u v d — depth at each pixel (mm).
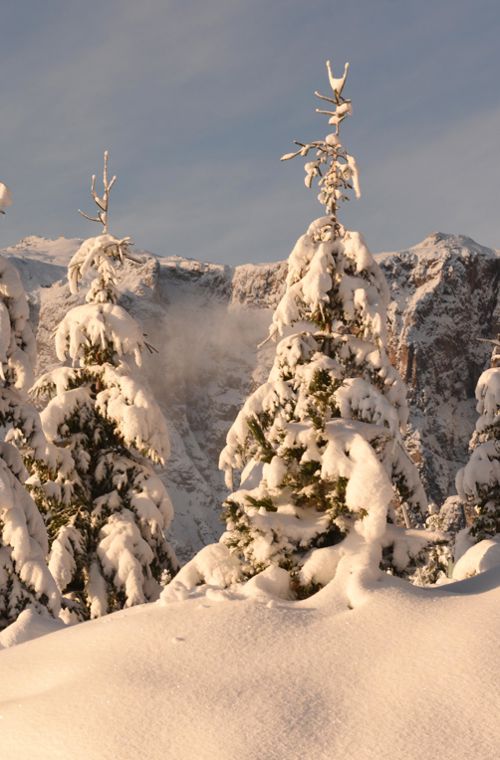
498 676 6516
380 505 11039
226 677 7051
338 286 15930
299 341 15258
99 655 7750
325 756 5891
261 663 7285
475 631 7258
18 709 6891
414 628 7629
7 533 17391
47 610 17203
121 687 6941
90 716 6539
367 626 7820
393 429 12758
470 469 22953
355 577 8797
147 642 7848
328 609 8438
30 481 21562
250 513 11875
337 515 11547
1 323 17562
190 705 6590
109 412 21938
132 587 21000
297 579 10961
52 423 21797
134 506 22125
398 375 15648
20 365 18375
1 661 8336
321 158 16344
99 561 21641
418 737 5961
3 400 18703
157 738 6188
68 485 21859
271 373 15344
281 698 6645
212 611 8422
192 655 7492
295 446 12188
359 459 11500
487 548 12961
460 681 6547
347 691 6742
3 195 17891
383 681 6789
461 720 6090
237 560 11438
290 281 16219
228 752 5957
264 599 8672
